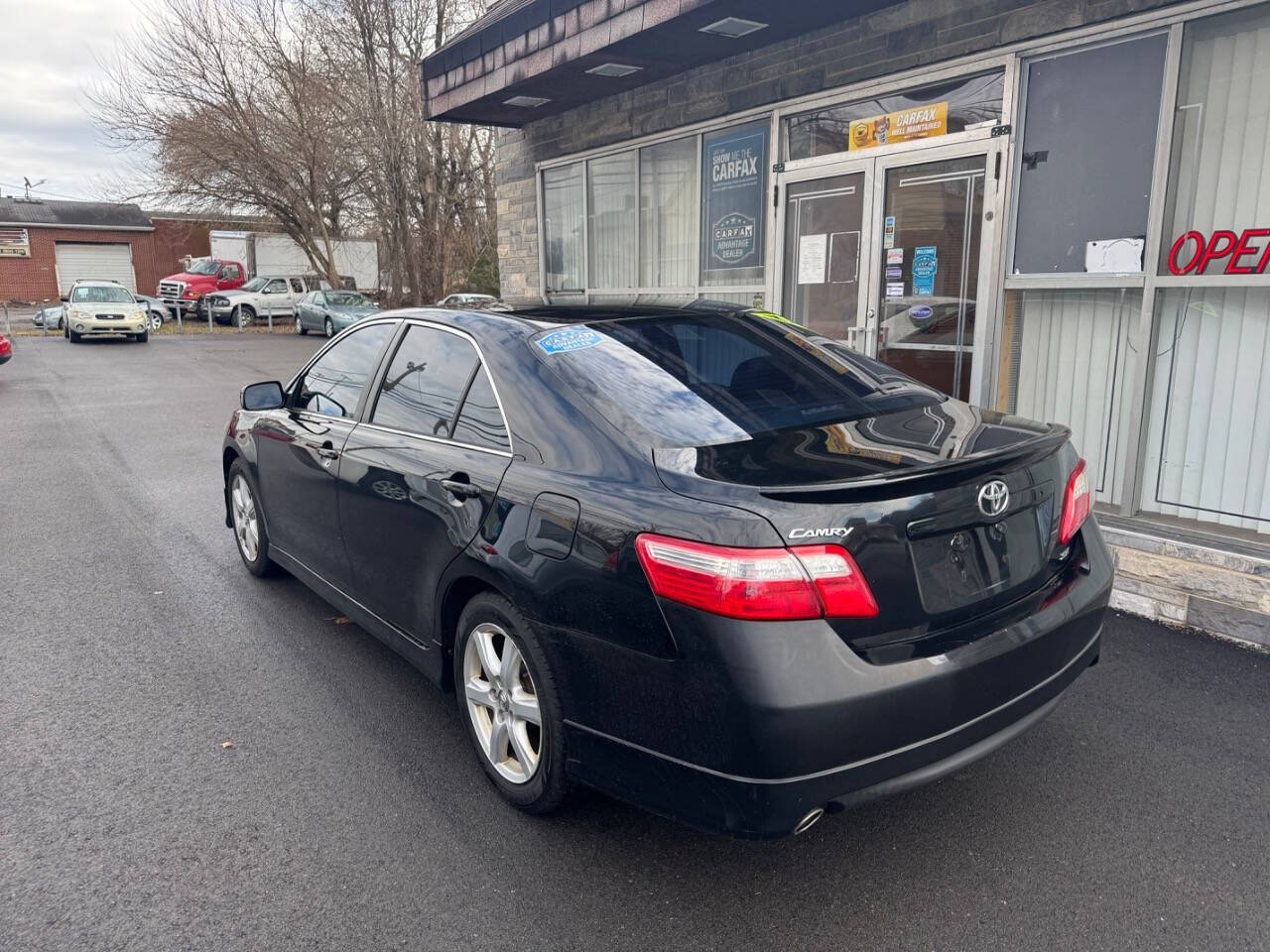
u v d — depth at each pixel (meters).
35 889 2.68
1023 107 5.23
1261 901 2.56
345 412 4.07
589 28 6.60
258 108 28.33
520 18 7.36
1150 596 4.65
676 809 2.43
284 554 4.80
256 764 3.37
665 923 2.51
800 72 6.40
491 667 3.03
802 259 6.75
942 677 2.34
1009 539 2.64
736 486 2.37
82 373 18.19
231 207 30.23
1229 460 4.68
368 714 3.74
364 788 3.20
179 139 27.66
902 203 5.98
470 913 2.56
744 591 2.21
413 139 26.27
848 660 2.24
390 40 24.86
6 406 13.52
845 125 6.26
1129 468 4.95
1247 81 4.41
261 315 31.88
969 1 5.34
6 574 5.56
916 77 5.70
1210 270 4.61
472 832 2.94
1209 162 4.57
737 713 2.22
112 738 3.56
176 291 33.72
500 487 2.90
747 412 2.88
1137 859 2.76
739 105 6.92
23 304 42.72
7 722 3.69
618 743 2.53
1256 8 4.28
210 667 4.20
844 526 2.25
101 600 5.09
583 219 9.01
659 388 2.94
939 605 2.43
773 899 2.61
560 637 2.64
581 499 2.62
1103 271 4.98
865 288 6.28
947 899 2.59
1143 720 3.59
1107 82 4.85
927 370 5.98
